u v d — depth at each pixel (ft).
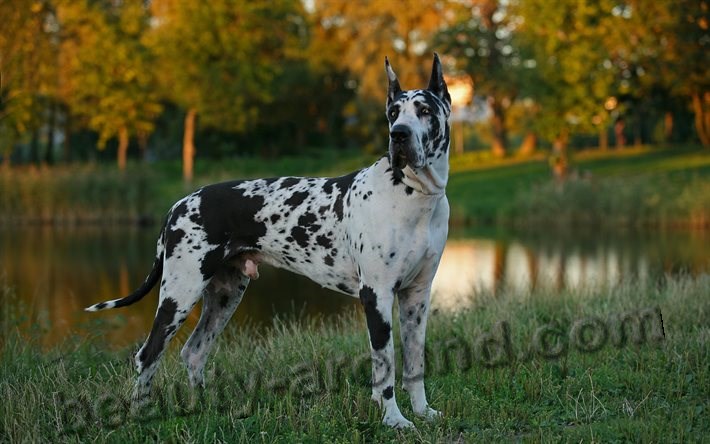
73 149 169.37
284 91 162.40
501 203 99.86
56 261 59.41
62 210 95.40
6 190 94.17
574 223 87.97
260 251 18.56
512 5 117.80
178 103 130.72
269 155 172.76
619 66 112.06
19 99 71.41
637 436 15.37
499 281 43.06
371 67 141.49
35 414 16.51
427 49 143.02
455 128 191.83
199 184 106.22
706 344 20.58
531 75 106.22
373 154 149.18
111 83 117.39
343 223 17.48
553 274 48.06
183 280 18.15
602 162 123.54
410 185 16.47
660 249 62.18
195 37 120.47
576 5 101.71
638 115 159.12
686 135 176.96
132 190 96.73
